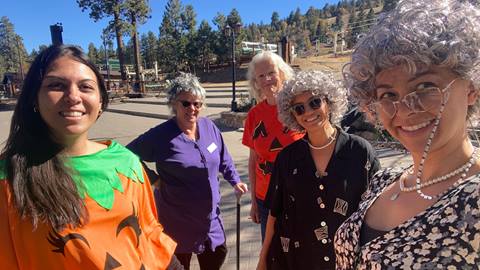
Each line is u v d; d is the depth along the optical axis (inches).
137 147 99.8
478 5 37.9
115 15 1393.9
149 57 2898.6
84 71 51.4
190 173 100.7
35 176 46.9
